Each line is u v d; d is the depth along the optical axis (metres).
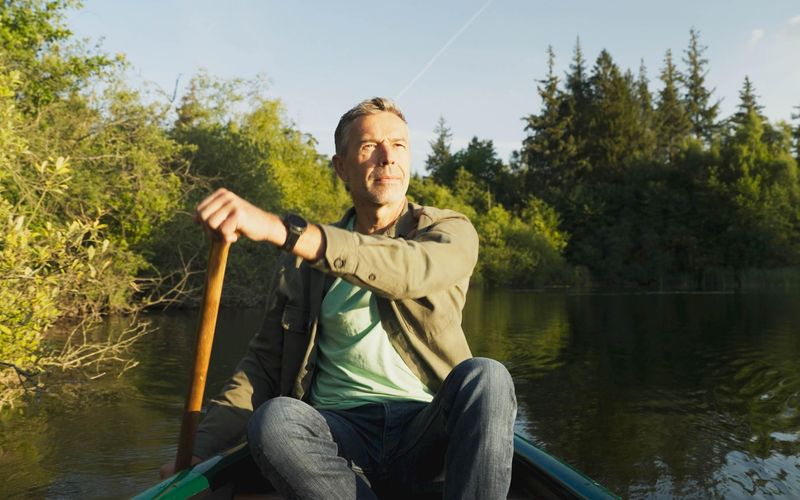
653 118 52.88
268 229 1.38
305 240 1.42
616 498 1.47
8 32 10.23
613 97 47.22
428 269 1.55
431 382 1.78
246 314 14.09
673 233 36.81
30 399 6.00
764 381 7.39
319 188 25.86
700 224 36.81
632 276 36.47
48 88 10.56
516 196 46.09
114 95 11.10
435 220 1.83
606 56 49.25
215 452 1.82
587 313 16.41
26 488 3.92
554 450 4.92
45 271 4.98
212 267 1.43
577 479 1.59
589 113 47.38
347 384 1.79
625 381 7.45
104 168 10.67
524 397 6.68
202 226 1.37
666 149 52.59
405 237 1.91
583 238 39.25
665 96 54.38
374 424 1.74
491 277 33.19
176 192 12.63
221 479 1.65
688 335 11.55
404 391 1.77
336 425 1.66
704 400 6.50
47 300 4.52
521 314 16.08
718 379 7.53
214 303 1.49
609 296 24.50
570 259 38.56
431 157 64.31
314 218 24.23
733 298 22.61
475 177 51.91
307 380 1.84
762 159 37.22
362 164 1.89
